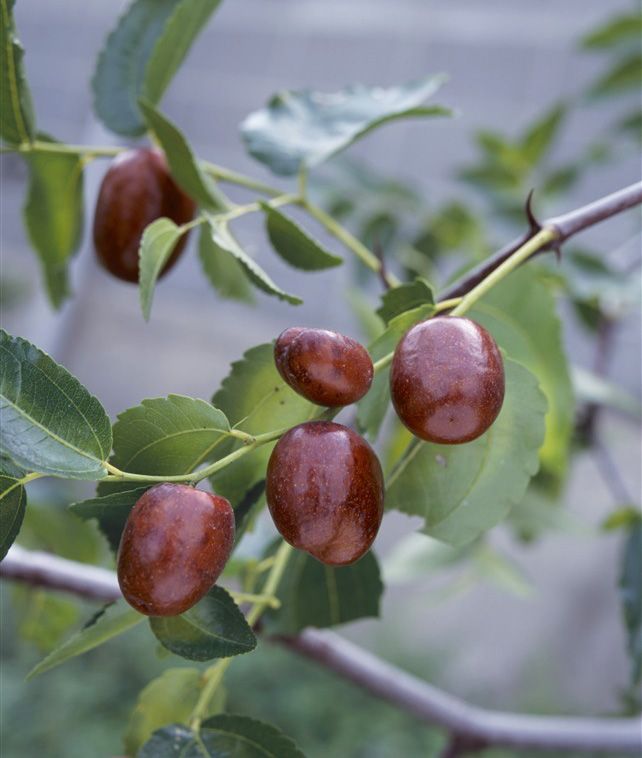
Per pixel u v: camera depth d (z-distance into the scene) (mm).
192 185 357
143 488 265
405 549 619
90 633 288
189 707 342
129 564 251
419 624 1904
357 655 526
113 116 404
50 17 2438
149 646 1667
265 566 375
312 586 369
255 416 300
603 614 1804
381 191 677
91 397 258
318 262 357
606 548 1828
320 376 265
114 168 374
